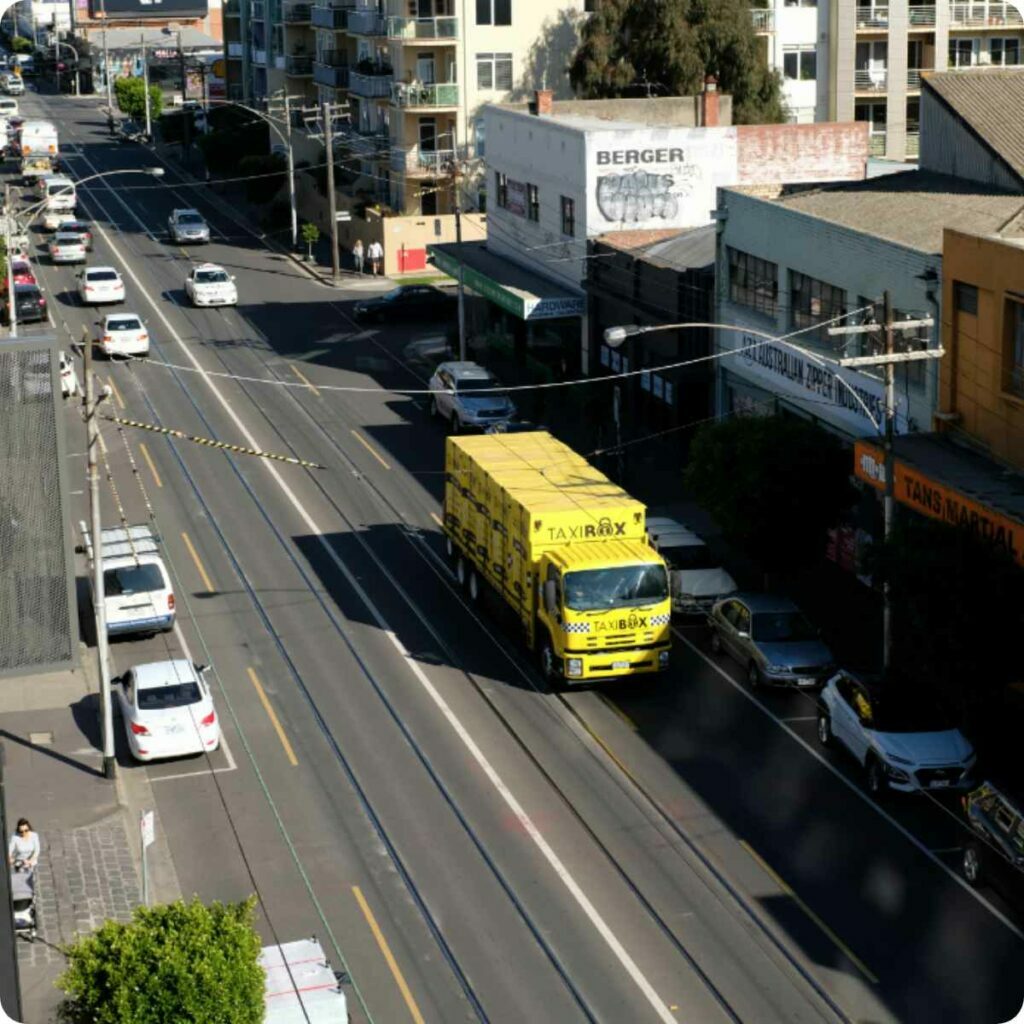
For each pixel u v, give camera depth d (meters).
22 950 26.39
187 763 33.19
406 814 30.80
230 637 39.62
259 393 62.03
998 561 31.42
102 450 54.47
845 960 25.67
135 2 169.50
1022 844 26.41
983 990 24.78
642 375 56.34
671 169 60.84
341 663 38.09
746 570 44.56
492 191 71.44
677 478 52.22
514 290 62.50
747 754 33.25
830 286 44.38
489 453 41.62
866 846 29.41
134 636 39.53
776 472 39.00
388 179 90.94
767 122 80.50
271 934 26.64
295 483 51.47
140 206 103.88
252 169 100.19
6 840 17.86
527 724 34.72
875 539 40.81
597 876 28.39
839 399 44.19
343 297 79.50
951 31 83.38
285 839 29.94
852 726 32.19
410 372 65.62
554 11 86.94
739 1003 24.53
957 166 47.41
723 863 28.78
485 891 27.94
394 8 87.38
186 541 46.34
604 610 35.59
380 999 24.73
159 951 20.33
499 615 40.19
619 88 80.25
